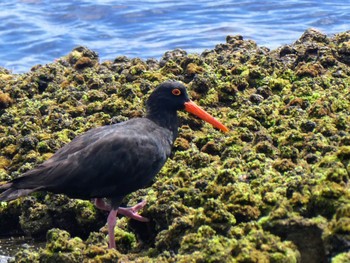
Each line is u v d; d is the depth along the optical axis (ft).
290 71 57.67
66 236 39.52
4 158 52.37
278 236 36.88
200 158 46.73
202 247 36.78
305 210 37.65
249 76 57.67
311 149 45.14
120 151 42.29
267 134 47.91
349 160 40.04
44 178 41.37
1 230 48.93
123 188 42.70
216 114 53.83
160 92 46.29
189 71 58.39
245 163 44.83
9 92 60.13
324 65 58.18
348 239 34.68
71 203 46.91
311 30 65.67
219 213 38.52
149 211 42.80
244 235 37.14
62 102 57.16
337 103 50.96
